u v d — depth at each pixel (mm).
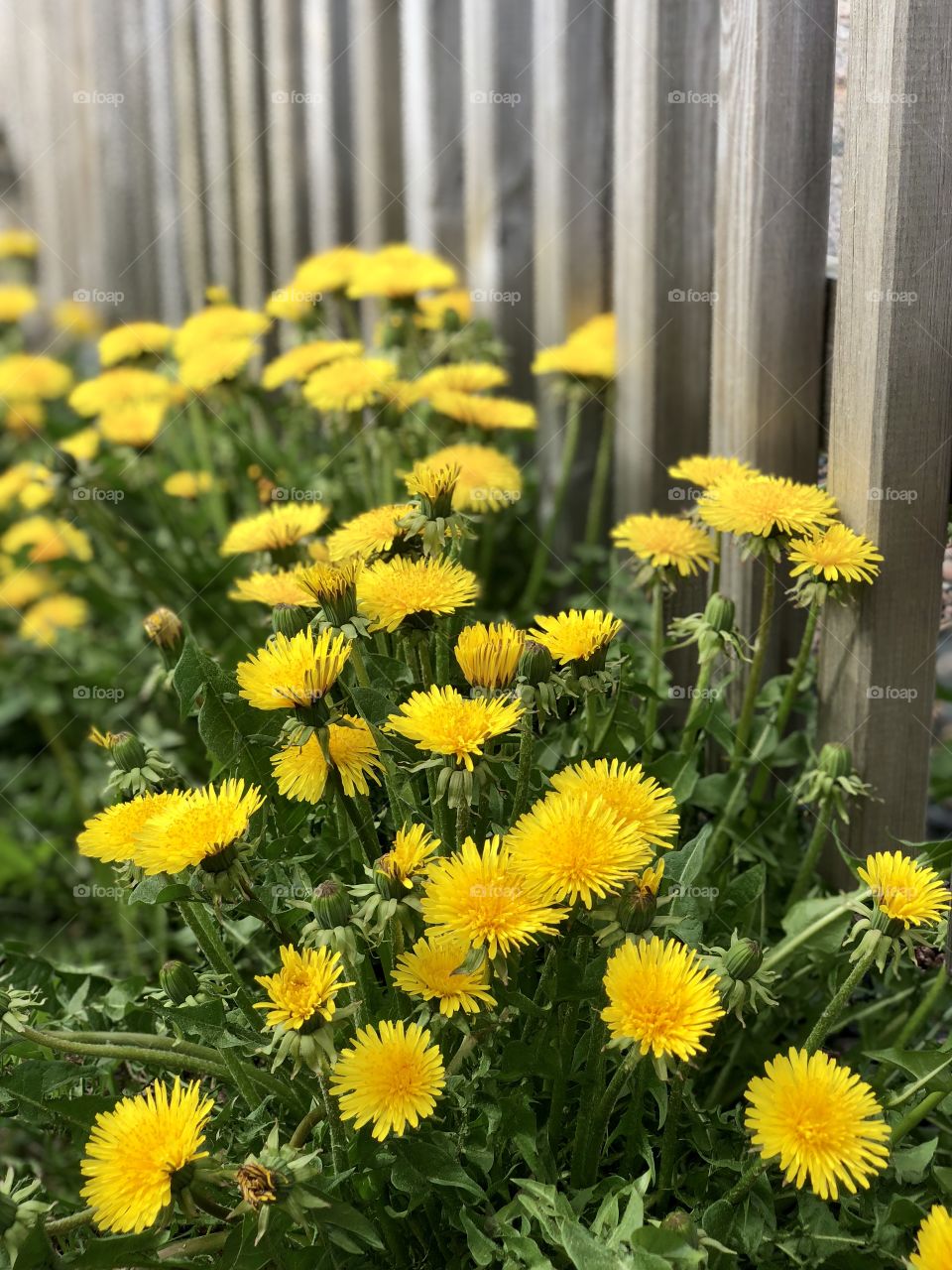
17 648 921
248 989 465
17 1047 422
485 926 349
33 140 1626
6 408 1174
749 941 359
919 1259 337
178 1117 348
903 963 492
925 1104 403
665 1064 344
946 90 454
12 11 1642
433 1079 351
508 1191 411
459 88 868
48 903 779
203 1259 385
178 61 1182
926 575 500
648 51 622
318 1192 345
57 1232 380
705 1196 412
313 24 980
